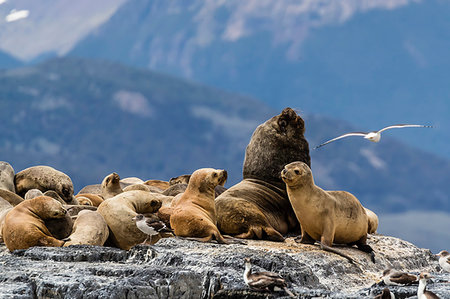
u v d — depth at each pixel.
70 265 39.03
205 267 37.97
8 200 60.66
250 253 40.25
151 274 35.72
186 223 47.59
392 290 34.97
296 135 56.56
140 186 62.38
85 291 33.72
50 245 46.19
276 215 54.44
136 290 33.78
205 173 50.44
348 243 49.91
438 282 38.00
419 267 53.38
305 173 47.41
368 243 53.41
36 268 38.19
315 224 47.81
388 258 50.44
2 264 39.47
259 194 54.56
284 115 56.56
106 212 50.84
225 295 34.16
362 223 49.16
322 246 46.81
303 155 56.69
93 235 48.41
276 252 44.12
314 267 42.50
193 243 44.75
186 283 35.41
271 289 33.44
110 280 35.16
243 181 57.00
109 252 42.31
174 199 54.34
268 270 38.22
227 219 51.41
